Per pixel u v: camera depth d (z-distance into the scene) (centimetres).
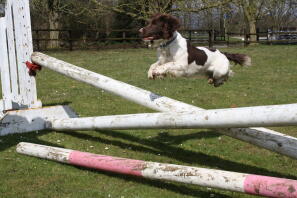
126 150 457
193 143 477
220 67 402
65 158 399
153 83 873
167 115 368
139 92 415
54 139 491
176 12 1878
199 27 2817
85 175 385
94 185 366
